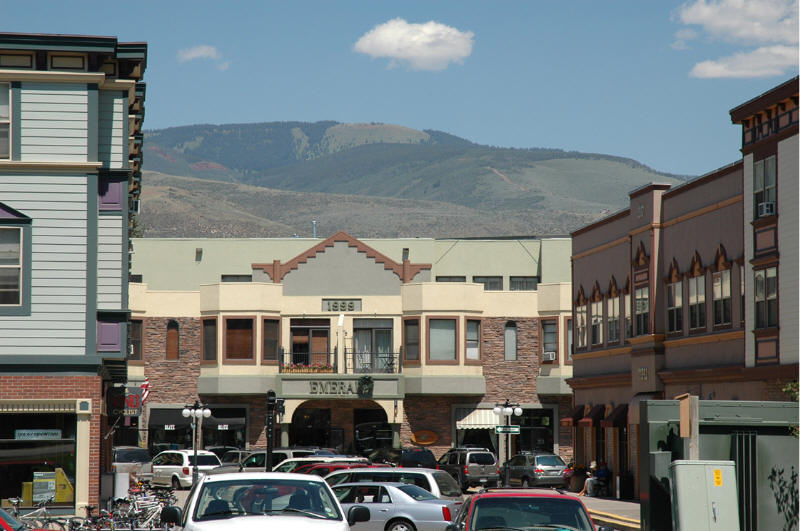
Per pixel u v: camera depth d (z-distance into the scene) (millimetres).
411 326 70500
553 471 56438
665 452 23797
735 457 24031
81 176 34188
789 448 24219
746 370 38625
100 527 29328
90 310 33969
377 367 70938
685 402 23516
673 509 22250
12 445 33562
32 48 33781
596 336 55156
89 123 34250
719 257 41844
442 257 85562
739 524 23812
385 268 71750
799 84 35562
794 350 35938
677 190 45844
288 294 71688
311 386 70062
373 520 30672
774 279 37406
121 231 34938
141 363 71125
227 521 17609
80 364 33781
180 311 71875
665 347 46500
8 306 33719
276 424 70188
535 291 71938
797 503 24031
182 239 84500
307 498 18812
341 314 71250
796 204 36031
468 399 71062
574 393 58219
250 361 70125
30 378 33594
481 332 70875
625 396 51031
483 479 56812
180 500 49562
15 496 33375
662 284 47094
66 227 34062
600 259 54531
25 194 33969
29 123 34062
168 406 71125
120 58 35000
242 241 84625
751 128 39250
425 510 30703
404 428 70438
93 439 33781
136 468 57531
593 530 18859
